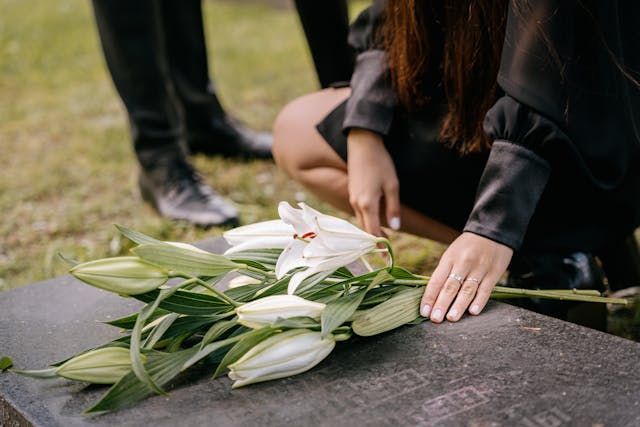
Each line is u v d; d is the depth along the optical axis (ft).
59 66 15.61
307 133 6.55
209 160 10.29
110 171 10.44
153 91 8.73
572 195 5.78
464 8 5.56
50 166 10.64
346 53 8.32
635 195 5.91
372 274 4.89
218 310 4.72
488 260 5.11
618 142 5.54
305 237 4.69
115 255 8.37
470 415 4.36
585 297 5.23
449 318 5.00
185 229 8.65
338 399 4.50
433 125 6.02
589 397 4.42
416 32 5.74
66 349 5.13
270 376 4.61
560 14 5.16
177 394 4.60
